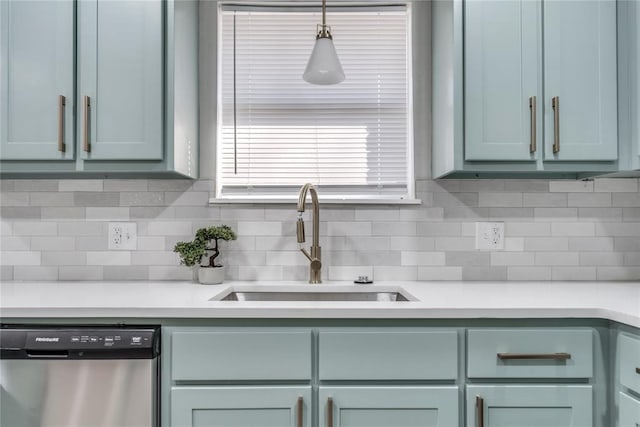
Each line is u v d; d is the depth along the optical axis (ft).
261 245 6.33
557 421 4.30
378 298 5.90
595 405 4.31
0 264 6.21
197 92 6.33
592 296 4.93
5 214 6.23
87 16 5.27
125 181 6.29
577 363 4.31
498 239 6.30
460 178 6.26
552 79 5.33
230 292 5.77
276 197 6.42
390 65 6.56
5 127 5.25
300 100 6.60
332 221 6.34
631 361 4.01
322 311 4.28
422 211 6.35
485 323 4.36
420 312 4.30
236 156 6.59
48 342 4.18
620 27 5.37
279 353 4.31
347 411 4.30
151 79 5.28
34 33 5.26
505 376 4.31
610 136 5.34
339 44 6.60
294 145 6.59
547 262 6.30
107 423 4.21
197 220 6.31
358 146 6.59
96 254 6.26
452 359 4.31
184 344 4.30
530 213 6.32
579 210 6.31
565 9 5.36
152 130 5.28
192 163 6.11
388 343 4.31
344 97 6.57
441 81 5.89
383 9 6.56
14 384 4.22
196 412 4.29
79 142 5.31
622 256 6.28
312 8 6.56
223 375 4.29
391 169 6.58
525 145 5.32
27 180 6.24
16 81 5.26
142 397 4.21
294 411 4.28
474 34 5.32
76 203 6.26
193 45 6.15
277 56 6.60
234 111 6.57
